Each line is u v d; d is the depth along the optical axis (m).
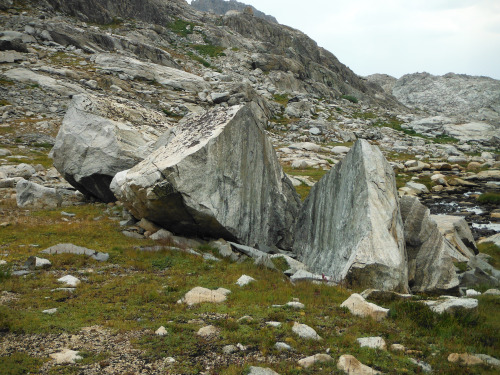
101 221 19.39
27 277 11.93
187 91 65.12
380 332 9.29
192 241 16.89
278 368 7.49
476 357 8.20
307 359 7.77
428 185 41.19
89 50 68.88
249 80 82.56
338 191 16.53
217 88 68.06
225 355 8.00
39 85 53.03
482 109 132.25
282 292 11.67
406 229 15.50
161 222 17.41
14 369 7.19
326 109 79.12
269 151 20.00
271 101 72.56
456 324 9.58
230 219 16.81
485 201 35.09
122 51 72.50
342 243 14.70
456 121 86.94
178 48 90.06
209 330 8.91
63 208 22.12
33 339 8.44
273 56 93.50
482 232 26.69
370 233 13.26
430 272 14.32
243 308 10.35
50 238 16.12
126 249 15.19
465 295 13.69
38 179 29.02
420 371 7.69
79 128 23.23
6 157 34.19
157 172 15.86
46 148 38.94
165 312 10.02
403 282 12.95
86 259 13.88
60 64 60.84
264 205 18.83
